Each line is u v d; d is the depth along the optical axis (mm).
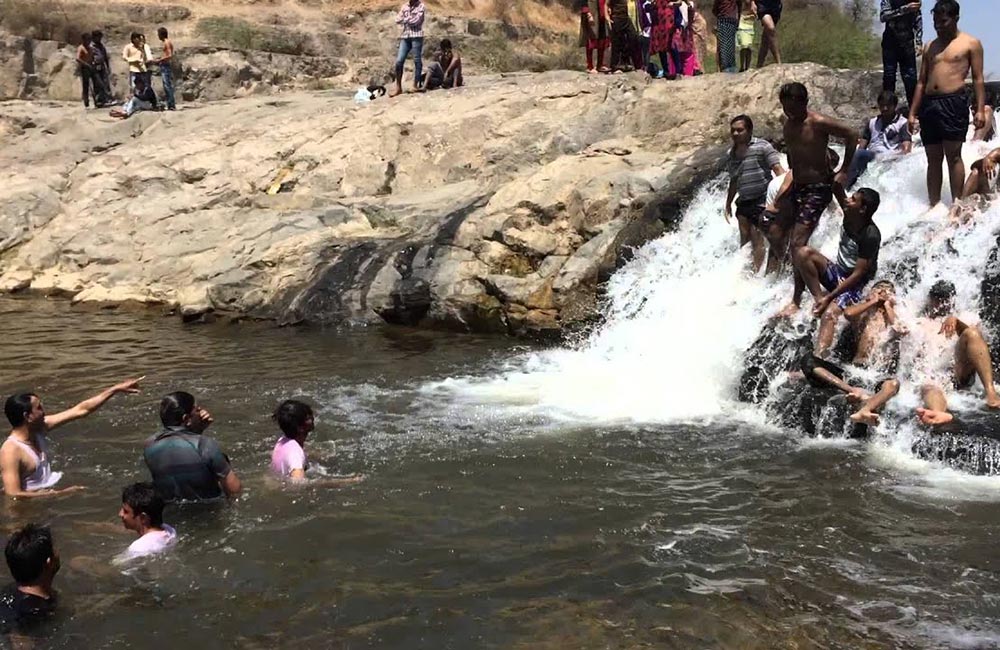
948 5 8398
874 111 12859
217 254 13367
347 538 5312
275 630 4371
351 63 23781
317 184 14797
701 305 9570
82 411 6480
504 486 6066
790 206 8391
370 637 4297
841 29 21328
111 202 15273
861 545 5164
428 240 12328
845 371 7398
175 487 5758
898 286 8195
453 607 4547
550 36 28562
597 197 11734
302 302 11930
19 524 5551
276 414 6344
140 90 18375
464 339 10844
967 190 8703
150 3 23797
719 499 5828
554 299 10984
